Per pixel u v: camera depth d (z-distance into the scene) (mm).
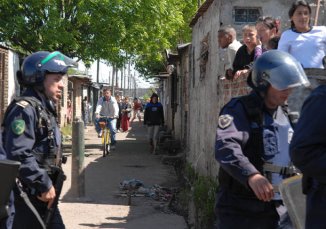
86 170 12523
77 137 8773
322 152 2635
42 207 4012
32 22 15281
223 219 3471
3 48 14289
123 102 29422
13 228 3869
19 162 3400
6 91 14570
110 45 15227
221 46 7324
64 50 15438
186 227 7234
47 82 4059
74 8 14969
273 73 3346
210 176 8422
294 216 3129
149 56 17438
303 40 5414
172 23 16547
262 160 3395
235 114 3393
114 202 8820
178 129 18250
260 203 3391
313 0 7824
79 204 8539
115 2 14555
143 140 22078
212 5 9094
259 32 6387
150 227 7215
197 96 11320
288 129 3455
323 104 2672
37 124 3904
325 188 2703
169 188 10281
